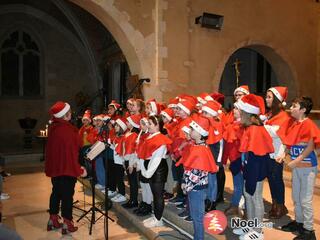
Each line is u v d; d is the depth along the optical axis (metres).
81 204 5.41
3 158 9.63
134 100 4.70
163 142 3.78
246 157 3.19
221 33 8.14
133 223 4.42
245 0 8.43
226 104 11.95
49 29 13.26
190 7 7.75
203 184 3.14
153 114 4.31
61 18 12.95
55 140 3.99
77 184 6.79
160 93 7.43
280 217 3.90
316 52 9.50
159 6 7.37
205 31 7.95
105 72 12.79
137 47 7.30
